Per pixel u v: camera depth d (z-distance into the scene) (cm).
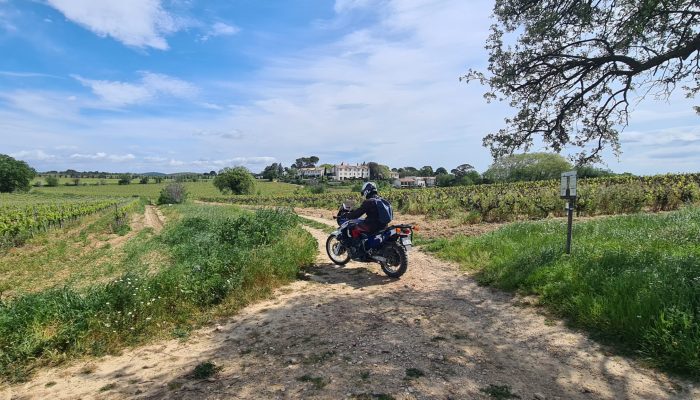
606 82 708
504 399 309
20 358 418
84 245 1720
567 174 670
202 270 665
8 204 4747
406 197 2689
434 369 361
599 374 347
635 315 407
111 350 442
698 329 358
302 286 691
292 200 5066
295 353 405
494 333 451
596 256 619
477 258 810
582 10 605
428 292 634
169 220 2895
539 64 712
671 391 314
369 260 789
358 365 371
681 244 670
